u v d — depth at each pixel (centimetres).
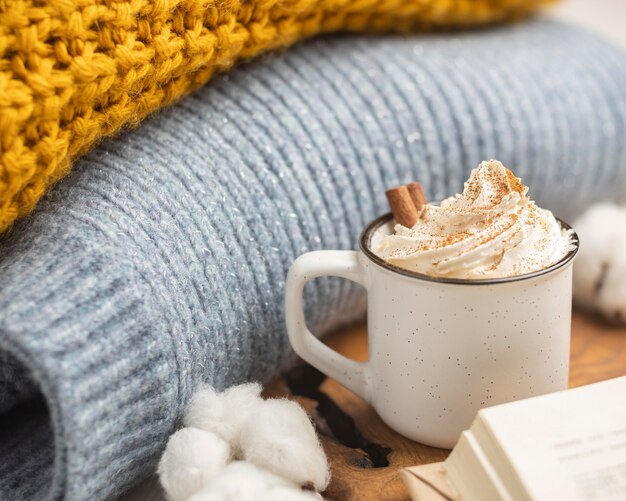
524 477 37
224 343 44
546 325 41
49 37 39
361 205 50
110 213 41
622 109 59
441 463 40
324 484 41
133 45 42
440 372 42
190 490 39
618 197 62
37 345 36
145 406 40
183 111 47
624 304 51
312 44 53
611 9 85
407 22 56
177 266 41
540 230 42
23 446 42
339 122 50
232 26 46
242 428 41
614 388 40
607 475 37
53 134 40
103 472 39
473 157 53
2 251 40
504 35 60
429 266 41
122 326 39
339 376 46
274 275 46
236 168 45
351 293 51
